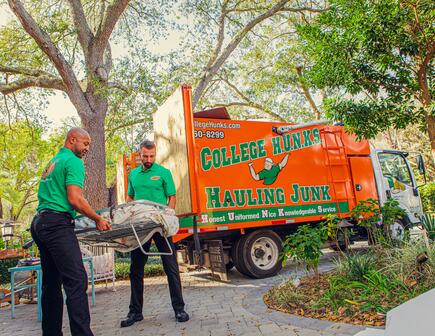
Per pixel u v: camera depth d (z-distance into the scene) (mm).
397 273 4730
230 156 7234
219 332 3896
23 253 7984
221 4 17188
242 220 7176
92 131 12945
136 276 4629
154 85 12930
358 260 5254
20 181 27734
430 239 5660
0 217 24234
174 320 4555
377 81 6668
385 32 6020
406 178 9648
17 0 11641
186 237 7395
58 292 3621
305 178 7980
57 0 15555
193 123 6645
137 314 4609
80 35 13727
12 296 5652
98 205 12578
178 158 6547
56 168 3463
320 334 3459
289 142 7941
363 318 3730
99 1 16094
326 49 6523
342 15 6617
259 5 18094
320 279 5473
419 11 5922
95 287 7746
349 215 8297
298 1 18234
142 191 4754
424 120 6773
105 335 4160
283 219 7574
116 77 12953
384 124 6766
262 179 7480
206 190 6914
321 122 7891
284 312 4363
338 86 6805
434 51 6047
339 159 8484
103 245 4297
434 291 801
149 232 4184
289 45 19906
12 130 17750
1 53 14148
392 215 6781
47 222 3365
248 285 6680
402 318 771
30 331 4750
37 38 12125
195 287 6887
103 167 12945
